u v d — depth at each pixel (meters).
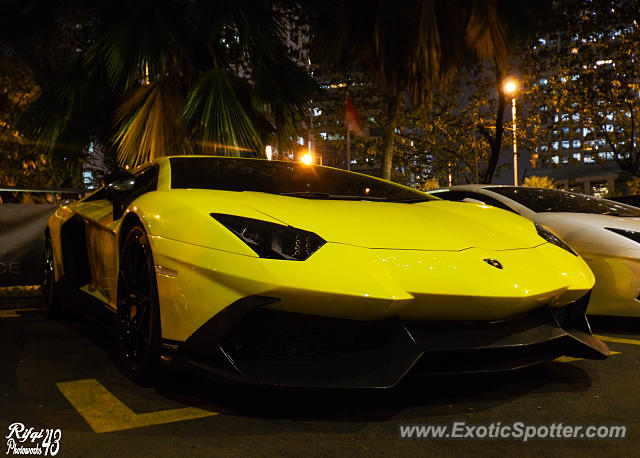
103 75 6.45
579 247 3.62
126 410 2.01
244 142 6.14
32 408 2.03
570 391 2.26
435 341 2.01
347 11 9.69
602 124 21.38
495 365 2.12
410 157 24.33
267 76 6.57
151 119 6.18
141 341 2.35
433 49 9.66
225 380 1.93
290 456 1.63
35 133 6.49
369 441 1.75
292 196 2.72
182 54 6.43
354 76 15.30
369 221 2.31
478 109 22.66
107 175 2.87
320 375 1.92
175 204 2.28
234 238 2.02
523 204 4.32
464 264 2.13
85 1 6.46
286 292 1.90
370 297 1.91
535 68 19.20
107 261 2.97
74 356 2.83
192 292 2.02
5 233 4.57
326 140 23.02
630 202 7.27
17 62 6.94
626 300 3.46
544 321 2.29
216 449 1.68
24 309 4.43
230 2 6.39
